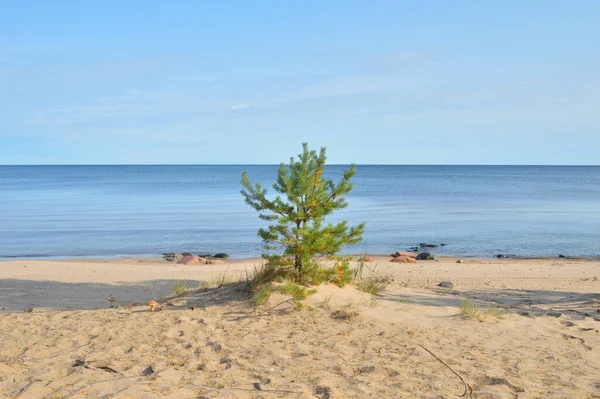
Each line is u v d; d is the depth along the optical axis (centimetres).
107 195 6406
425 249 2442
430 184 9481
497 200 5409
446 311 848
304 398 469
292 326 748
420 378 539
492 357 624
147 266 1773
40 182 10831
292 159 889
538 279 1464
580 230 3062
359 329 736
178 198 5806
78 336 709
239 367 567
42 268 1678
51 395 455
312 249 881
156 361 587
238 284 985
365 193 6681
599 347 676
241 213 4044
